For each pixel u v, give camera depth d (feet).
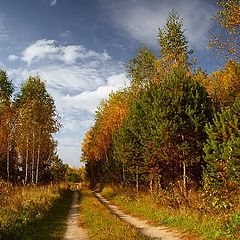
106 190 169.07
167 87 75.00
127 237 44.68
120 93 165.07
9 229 46.96
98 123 193.67
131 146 98.53
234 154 48.42
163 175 90.94
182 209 63.41
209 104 74.02
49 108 151.53
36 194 88.89
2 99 153.89
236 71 78.33
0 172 159.02
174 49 116.57
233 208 51.11
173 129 69.87
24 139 146.20
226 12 67.82
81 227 59.62
